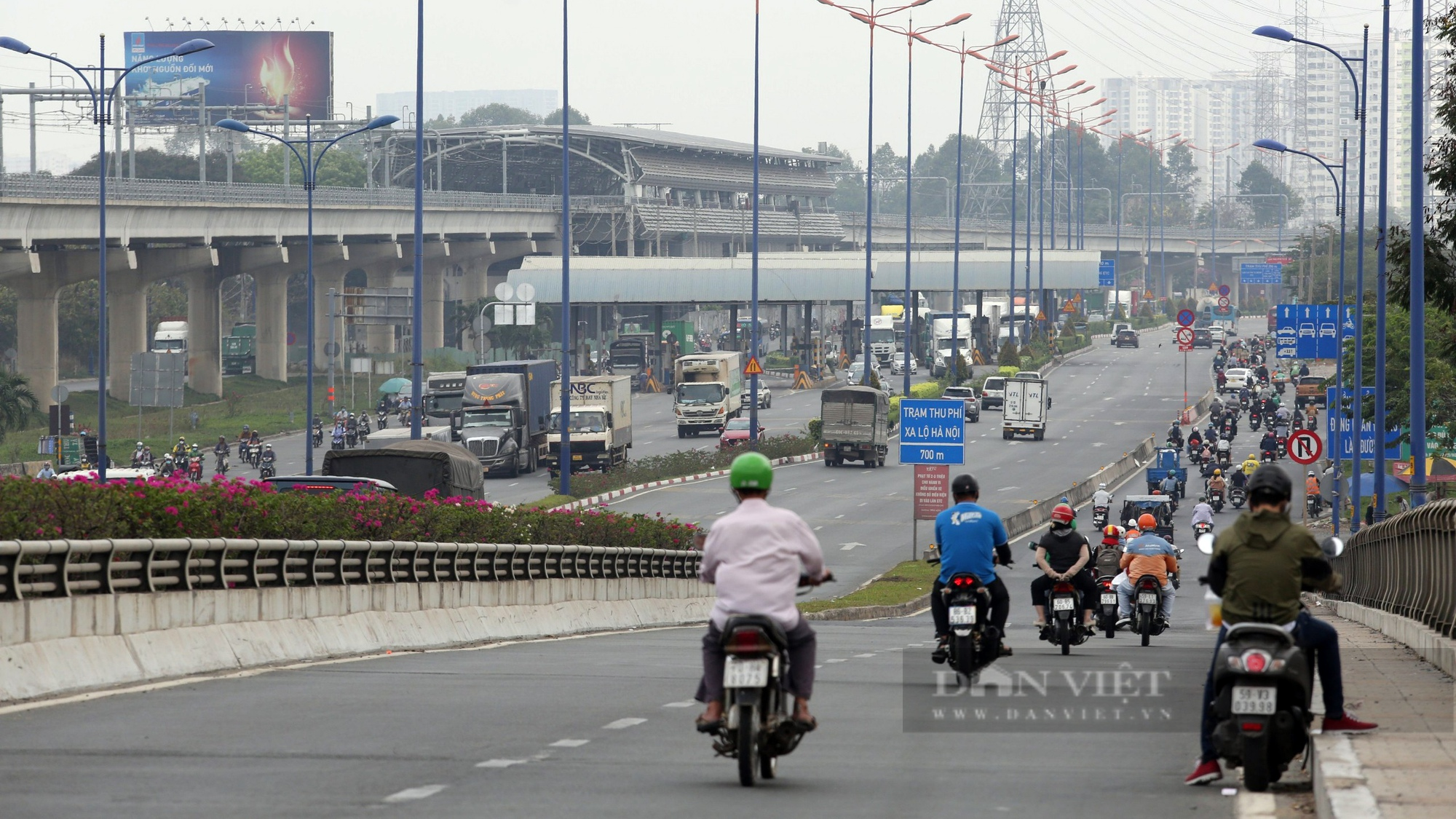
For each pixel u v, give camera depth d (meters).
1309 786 33.06
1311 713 33.62
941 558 55.22
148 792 32.22
